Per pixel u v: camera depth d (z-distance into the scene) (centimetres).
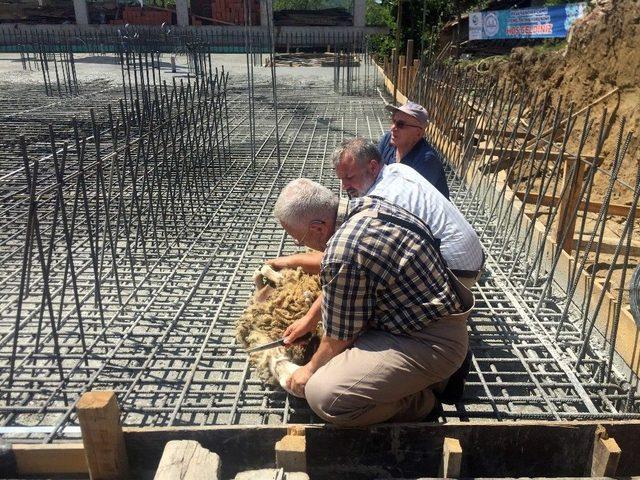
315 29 2738
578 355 317
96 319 353
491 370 314
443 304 228
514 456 233
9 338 330
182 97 605
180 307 369
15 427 256
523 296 394
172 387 295
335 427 233
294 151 759
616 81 826
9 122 868
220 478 208
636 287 303
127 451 224
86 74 1553
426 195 257
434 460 236
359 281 218
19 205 527
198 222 511
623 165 703
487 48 1806
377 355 233
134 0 3011
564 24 1451
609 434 227
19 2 3072
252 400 284
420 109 360
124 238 473
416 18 1947
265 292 311
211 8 2853
